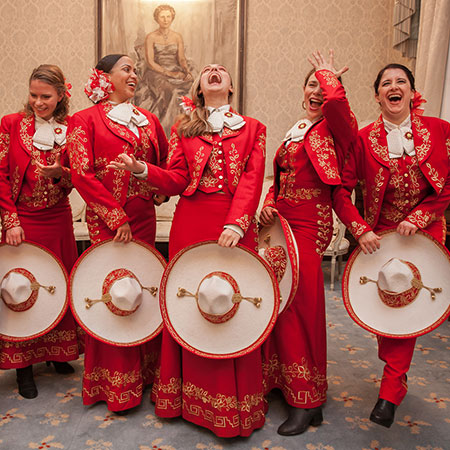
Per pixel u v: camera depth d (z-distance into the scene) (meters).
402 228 2.08
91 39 5.54
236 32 5.46
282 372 2.19
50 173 2.29
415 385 2.59
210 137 2.06
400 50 4.73
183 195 2.12
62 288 2.45
